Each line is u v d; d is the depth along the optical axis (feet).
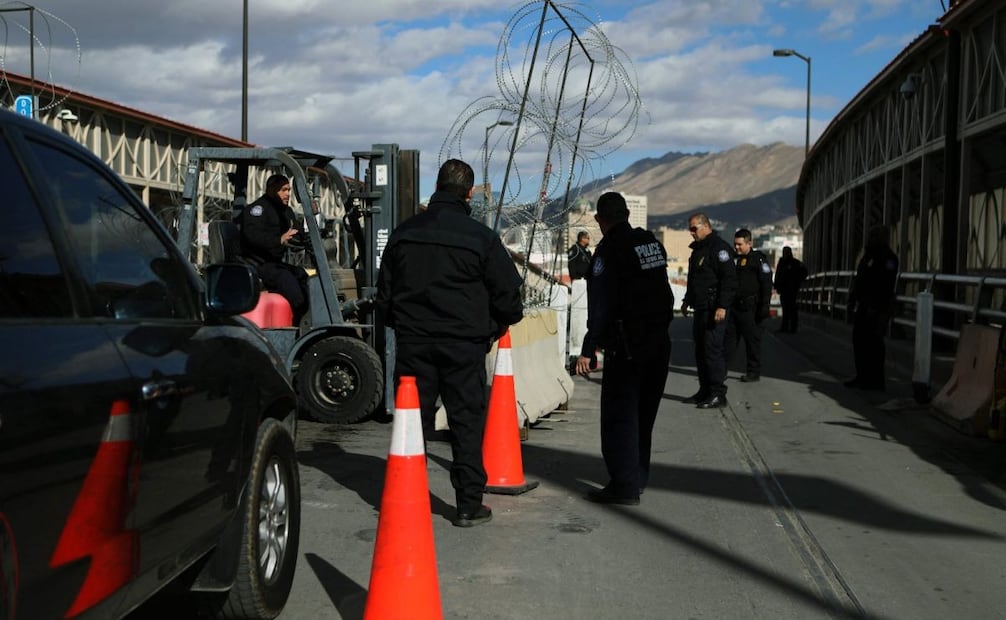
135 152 83.66
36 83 61.16
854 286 42.93
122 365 9.62
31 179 9.33
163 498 10.31
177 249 12.56
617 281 21.35
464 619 14.80
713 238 36.91
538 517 20.86
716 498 22.72
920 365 37.01
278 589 14.46
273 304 31.50
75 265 9.64
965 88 53.72
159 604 15.01
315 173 36.24
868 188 86.22
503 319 19.63
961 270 53.67
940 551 18.65
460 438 19.80
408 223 19.31
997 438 29.19
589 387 43.24
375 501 22.06
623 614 15.11
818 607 15.55
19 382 7.82
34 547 7.88
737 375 48.37
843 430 32.09
